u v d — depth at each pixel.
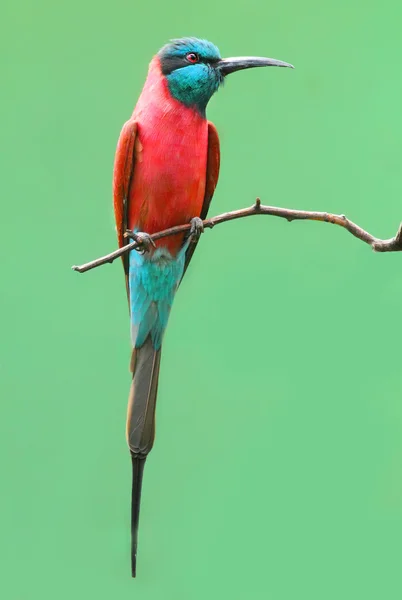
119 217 7.36
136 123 7.09
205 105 7.16
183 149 7.03
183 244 7.32
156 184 7.07
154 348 7.46
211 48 7.13
